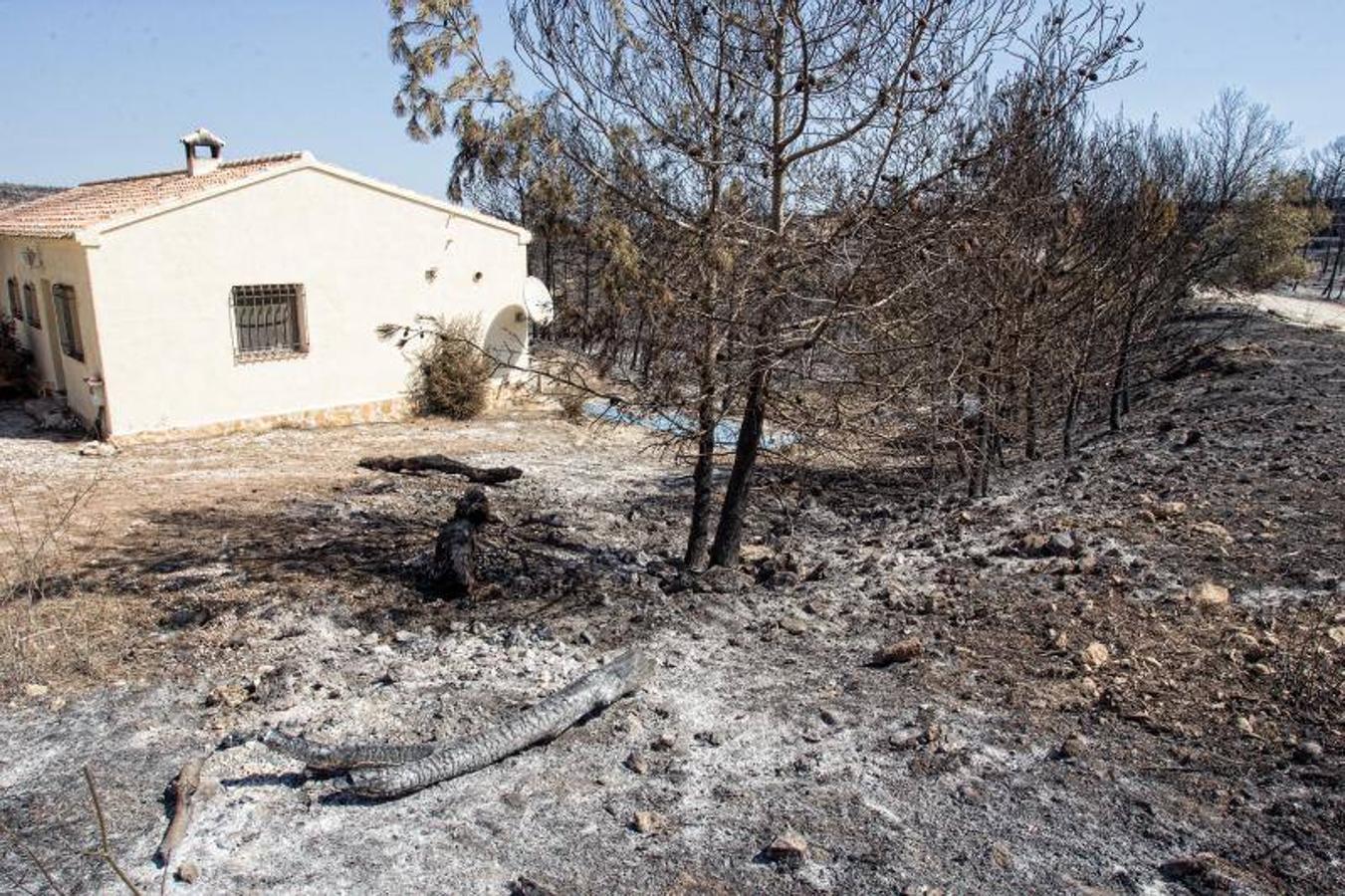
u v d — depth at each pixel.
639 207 6.89
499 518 9.16
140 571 7.39
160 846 3.91
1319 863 3.52
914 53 5.73
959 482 10.14
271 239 14.39
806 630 6.20
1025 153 6.38
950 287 6.89
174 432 13.78
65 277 13.72
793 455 7.85
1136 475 8.69
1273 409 10.31
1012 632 5.78
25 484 10.87
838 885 3.56
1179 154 18.08
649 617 6.57
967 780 4.27
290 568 7.54
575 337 7.32
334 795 4.30
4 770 4.54
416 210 16.00
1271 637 5.17
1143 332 11.20
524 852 3.84
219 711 5.12
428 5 6.14
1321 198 38.59
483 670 5.72
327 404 15.48
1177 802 3.98
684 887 3.58
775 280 6.35
